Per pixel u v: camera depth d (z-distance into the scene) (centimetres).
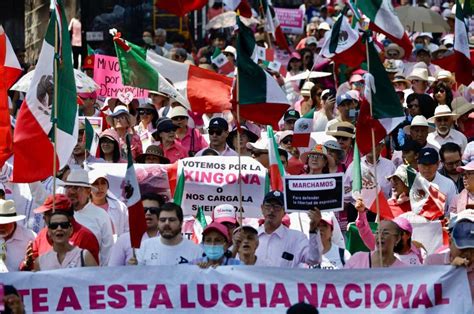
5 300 2500
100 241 3028
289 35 6138
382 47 4666
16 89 3791
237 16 2892
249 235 2770
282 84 4691
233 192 3125
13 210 2984
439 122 3784
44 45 2878
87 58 4603
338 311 2577
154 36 5906
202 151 3456
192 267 2584
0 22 5831
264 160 3475
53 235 2766
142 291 2580
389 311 2578
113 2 5703
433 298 2572
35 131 2884
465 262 2570
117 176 3306
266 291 2578
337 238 3039
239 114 2897
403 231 2845
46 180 3309
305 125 3566
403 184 3291
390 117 2859
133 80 3509
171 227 2716
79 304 2575
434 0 6450
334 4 6294
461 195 3262
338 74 4475
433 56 4991
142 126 3991
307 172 3444
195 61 5531
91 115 4175
